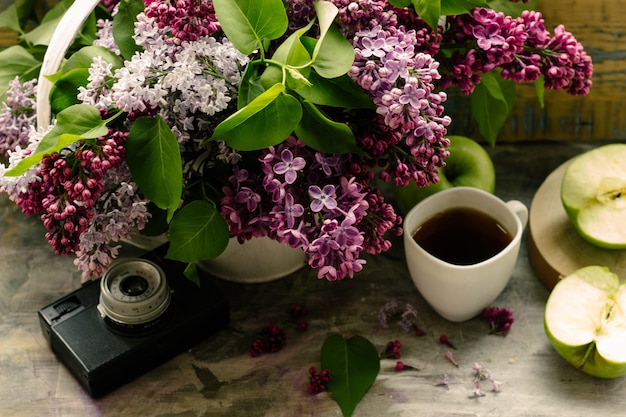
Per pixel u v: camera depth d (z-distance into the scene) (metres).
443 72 0.79
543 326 0.89
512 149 1.02
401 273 0.92
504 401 0.84
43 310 0.85
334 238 0.72
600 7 0.95
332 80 0.74
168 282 0.87
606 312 0.85
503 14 0.81
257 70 0.74
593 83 0.99
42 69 0.76
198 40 0.74
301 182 0.76
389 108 0.71
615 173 0.90
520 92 1.00
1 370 0.86
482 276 0.83
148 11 0.73
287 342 0.88
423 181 0.75
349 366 0.85
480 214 0.88
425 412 0.84
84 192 0.71
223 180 0.79
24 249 0.94
